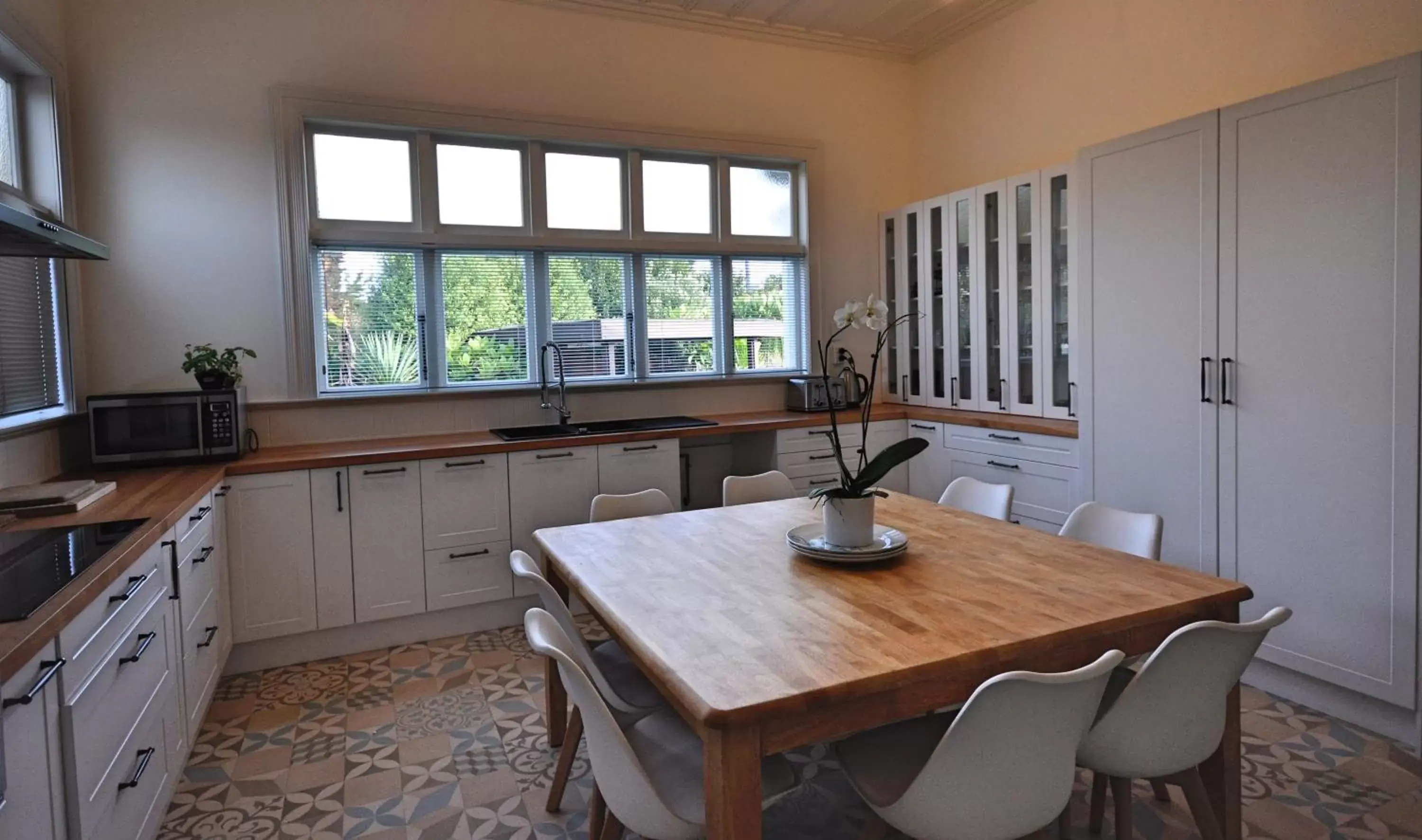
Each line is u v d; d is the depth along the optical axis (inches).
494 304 166.7
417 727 109.7
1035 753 53.2
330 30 148.1
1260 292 109.0
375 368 157.2
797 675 54.4
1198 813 68.7
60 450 122.6
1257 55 133.6
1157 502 124.3
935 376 191.6
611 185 176.1
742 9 176.7
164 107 138.2
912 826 56.5
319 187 150.9
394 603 137.9
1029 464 155.2
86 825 57.6
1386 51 116.6
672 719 74.0
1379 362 97.0
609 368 178.4
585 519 152.4
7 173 117.4
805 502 116.0
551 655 57.2
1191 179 117.0
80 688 57.1
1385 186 95.7
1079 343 135.6
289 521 129.9
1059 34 169.9
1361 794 87.5
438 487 140.3
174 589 87.7
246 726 110.5
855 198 203.2
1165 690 60.1
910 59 208.1
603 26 171.0
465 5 158.1
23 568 63.2
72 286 128.6
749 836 51.8
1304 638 106.5
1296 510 106.3
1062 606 67.2
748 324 193.8
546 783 95.0
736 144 185.3
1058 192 157.5
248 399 144.7
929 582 74.9
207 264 141.7
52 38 125.3
